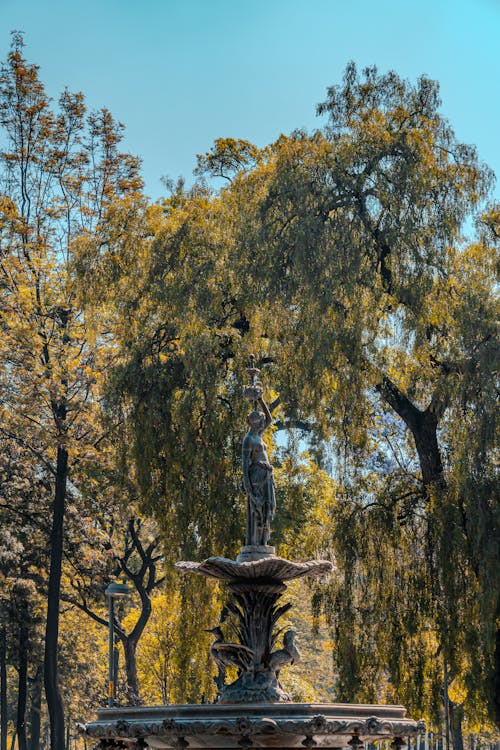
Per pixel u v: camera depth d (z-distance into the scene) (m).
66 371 41.88
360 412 30.95
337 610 30.23
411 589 29.97
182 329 32.88
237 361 32.38
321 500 37.00
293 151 32.53
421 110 33.16
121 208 36.62
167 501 32.31
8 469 45.56
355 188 31.36
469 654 28.52
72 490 47.31
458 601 29.12
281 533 38.44
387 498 30.98
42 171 48.44
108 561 48.00
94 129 49.16
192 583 31.25
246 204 34.06
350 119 32.75
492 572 28.17
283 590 14.36
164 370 33.53
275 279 31.66
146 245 35.69
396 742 12.50
